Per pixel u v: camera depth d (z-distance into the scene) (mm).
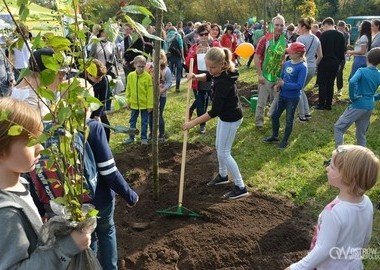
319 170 5719
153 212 4488
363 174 2135
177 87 11102
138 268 3549
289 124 6422
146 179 5418
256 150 6465
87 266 1687
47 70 1399
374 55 5234
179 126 7742
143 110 6652
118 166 5828
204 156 6262
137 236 3996
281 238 3967
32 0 1357
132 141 6855
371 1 46594
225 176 5160
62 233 1564
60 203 1598
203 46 7070
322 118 8156
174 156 6242
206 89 6930
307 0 26828
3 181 1548
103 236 2832
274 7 24344
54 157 1559
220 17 38969
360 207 2213
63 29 1406
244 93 10414
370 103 5383
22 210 1492
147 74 6520
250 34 20766
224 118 4598
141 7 1396
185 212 4371
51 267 1516
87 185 2312
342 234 2189
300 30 7855
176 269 3535
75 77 1409
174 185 5141
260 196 4898
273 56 6852
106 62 7441
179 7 22828
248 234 3984
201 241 3883
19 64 6016
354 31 27766
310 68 7762
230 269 3529
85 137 1548
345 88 10945
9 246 1426
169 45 10812
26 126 1521
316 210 4629
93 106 1570
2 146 1488
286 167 5805
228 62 4398
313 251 2230
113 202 2803
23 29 1406
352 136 7109
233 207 4535
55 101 1488
